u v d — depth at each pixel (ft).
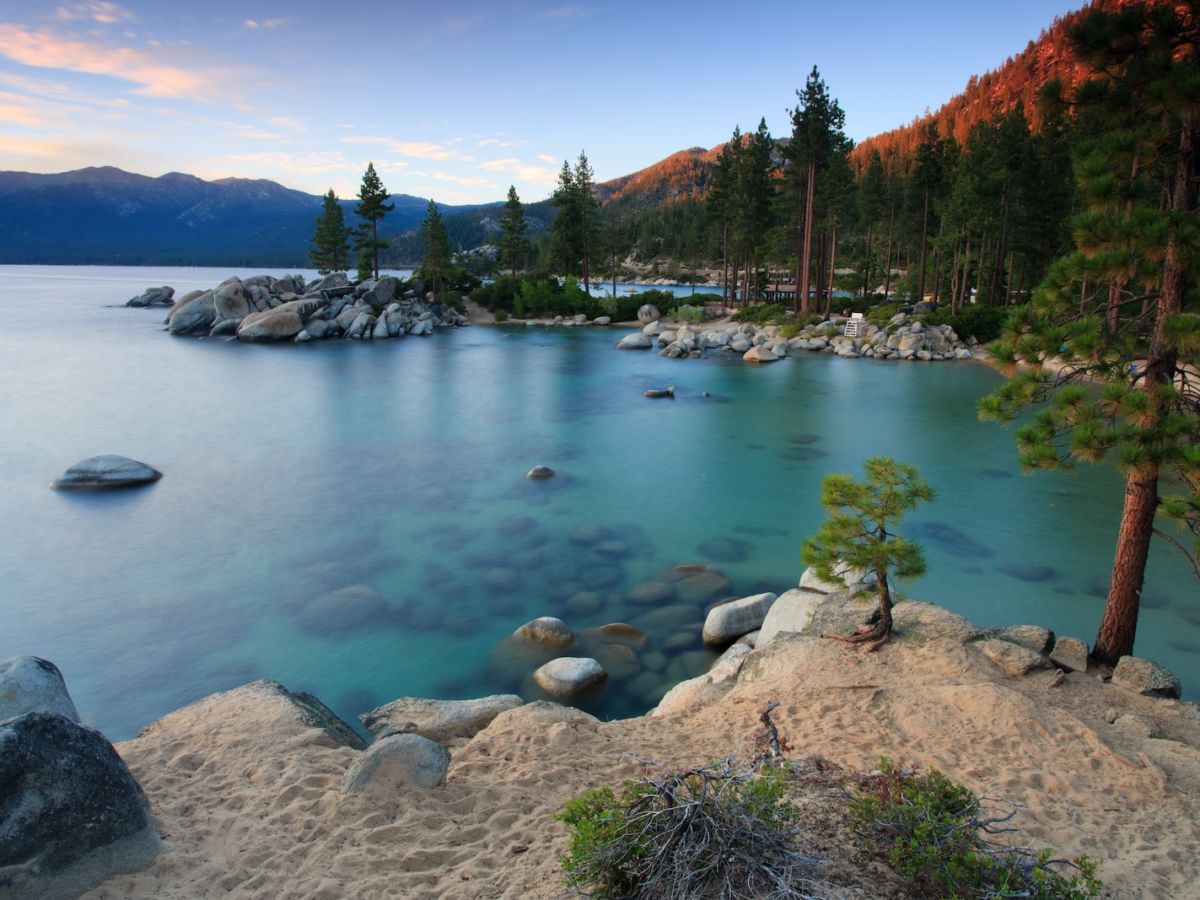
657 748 27.94
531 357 189.26
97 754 18.75
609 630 48.42
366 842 20.07
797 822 18.61
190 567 59.31
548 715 30.50
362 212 286.25
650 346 208.33
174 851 19.19
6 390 130.52
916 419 117.39
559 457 94.89
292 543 64.49
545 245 427.74
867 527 37.22
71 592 54.60
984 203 186.60
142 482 81.30
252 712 28.58
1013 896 15.71
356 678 43.19
